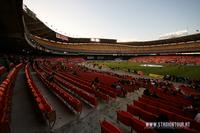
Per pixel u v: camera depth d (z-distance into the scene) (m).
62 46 82.12
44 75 18.02
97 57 97.19
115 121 8.10
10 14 16.30
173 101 11.51
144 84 18.25
